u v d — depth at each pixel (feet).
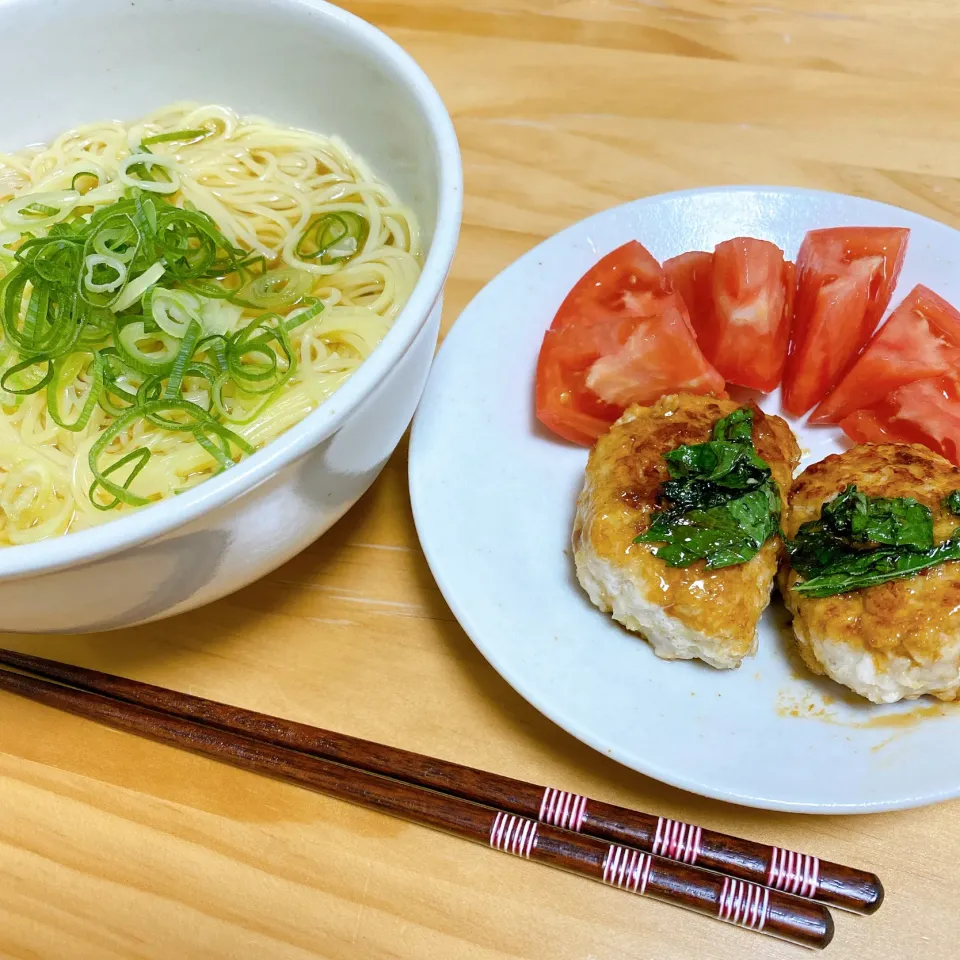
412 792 1.10
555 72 1.72
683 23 1.76
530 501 1.27
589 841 1.07
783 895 1.03
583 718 1.10
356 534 1.30
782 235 1.44
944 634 1.07
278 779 1.14
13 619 1.00
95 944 1.07
